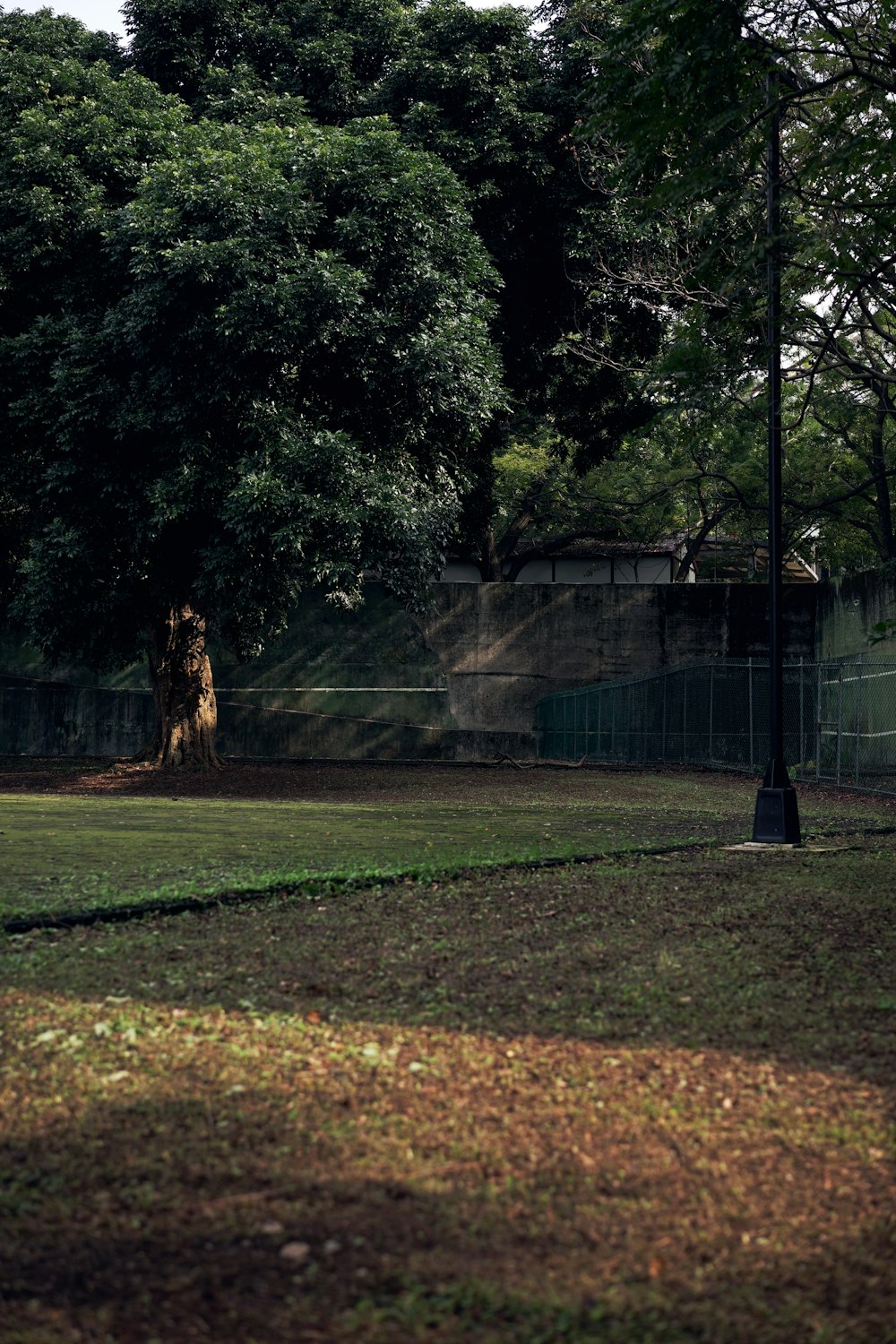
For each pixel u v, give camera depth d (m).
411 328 22.58
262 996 6.13
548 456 37.22
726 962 7.00
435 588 34.84
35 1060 5.01
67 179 22.66
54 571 21.91
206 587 21.73
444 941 7.51
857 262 12.21
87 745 34.78
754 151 12.11
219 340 20.69
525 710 34.75
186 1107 4.49
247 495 20.19
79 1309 3.07
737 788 22.86
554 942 7.57
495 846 12.36
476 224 27.16
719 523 44.62
